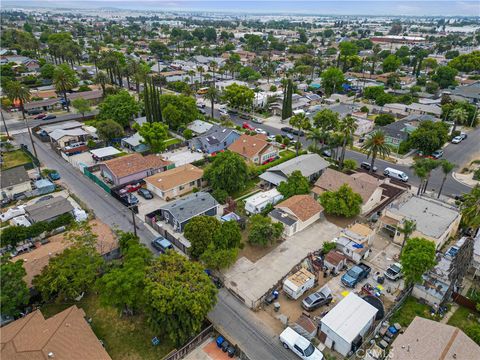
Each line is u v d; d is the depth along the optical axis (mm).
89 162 82812
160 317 35188
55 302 42562
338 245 52125
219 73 182000
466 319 41781
